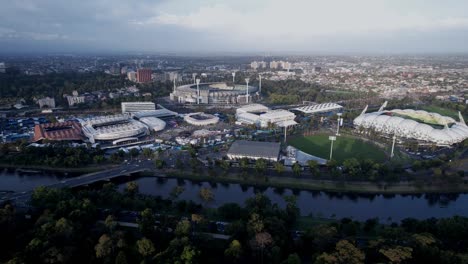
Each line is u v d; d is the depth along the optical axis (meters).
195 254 197.88
